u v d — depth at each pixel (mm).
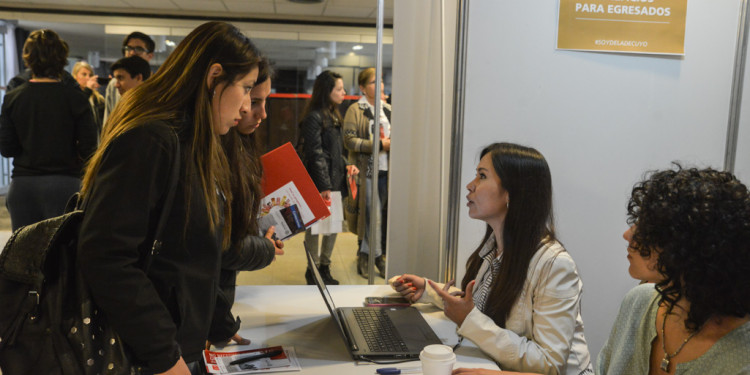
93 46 6066
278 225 1923
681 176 1104
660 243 1072
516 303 1646
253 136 1843
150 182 1111
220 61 1218
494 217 1742
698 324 1086
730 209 1016
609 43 2484
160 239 1181
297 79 4719
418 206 2805
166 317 1145
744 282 1003
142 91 1217
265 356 1514
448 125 2742
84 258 1069
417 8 2686
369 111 3348
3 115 3113
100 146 1172
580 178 2539
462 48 2424
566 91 2490
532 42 2451
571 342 1571
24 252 1081
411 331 1688
